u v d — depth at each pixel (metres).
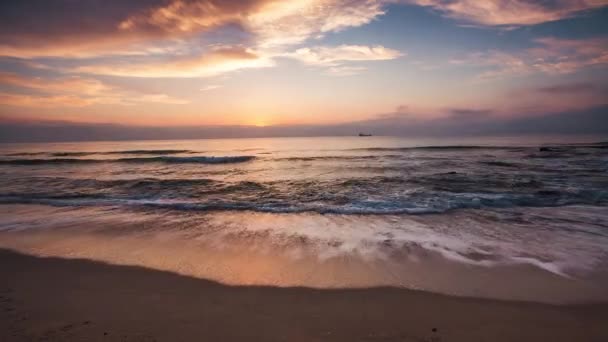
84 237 5.88
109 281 3.97
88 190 11.32
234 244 5.45
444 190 10.44
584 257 4.71
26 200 9.42
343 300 3.46
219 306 3.32
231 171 17.16
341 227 6.51
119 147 49.12
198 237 5.87
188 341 2.69
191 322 3.00
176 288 3.77
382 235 5.91
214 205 8.70
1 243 5.52
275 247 5.29
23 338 2.73
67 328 2.90
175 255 4.92
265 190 11.13
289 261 4.64
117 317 3.10
